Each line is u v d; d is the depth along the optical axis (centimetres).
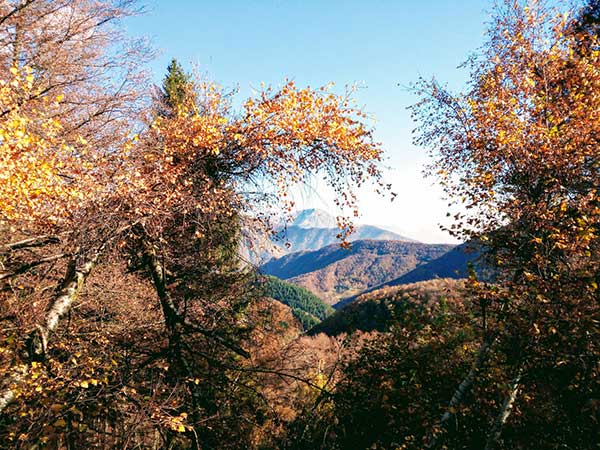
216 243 773
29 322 559
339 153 705
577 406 571
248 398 716
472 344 698
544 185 788
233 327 813
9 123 513
